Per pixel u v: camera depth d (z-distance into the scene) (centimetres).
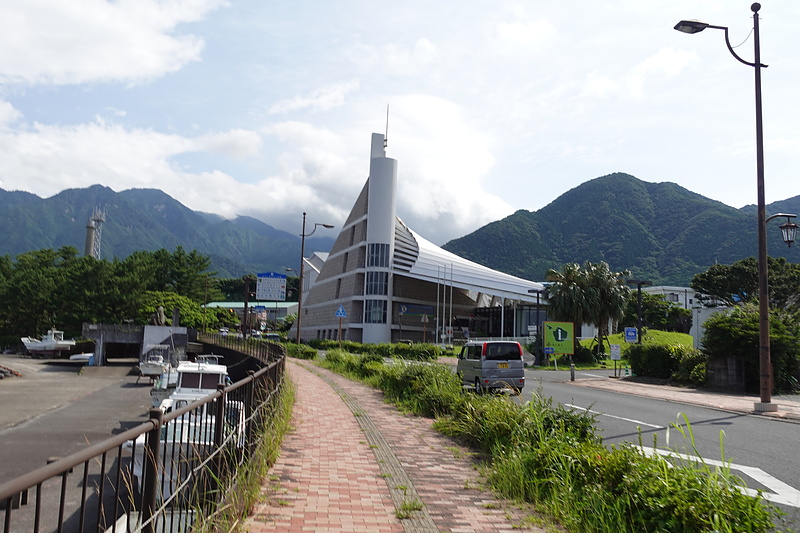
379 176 8431
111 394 3188
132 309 7356
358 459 873
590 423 895
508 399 1079
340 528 552
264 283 6253
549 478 666
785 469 871
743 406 1816
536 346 4816
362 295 8506
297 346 4650
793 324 2488
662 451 997
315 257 12912
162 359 4259
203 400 507
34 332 7856
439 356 5128
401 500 659
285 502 628
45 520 978
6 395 3091
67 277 7450
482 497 689
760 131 1795
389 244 8406
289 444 973
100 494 316
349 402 1606
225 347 4212
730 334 2412
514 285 8138
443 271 8150
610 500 556
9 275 8506
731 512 465
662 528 484
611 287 5369
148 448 397
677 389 2553
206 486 530
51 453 1652
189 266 9788
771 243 19312
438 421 1199
